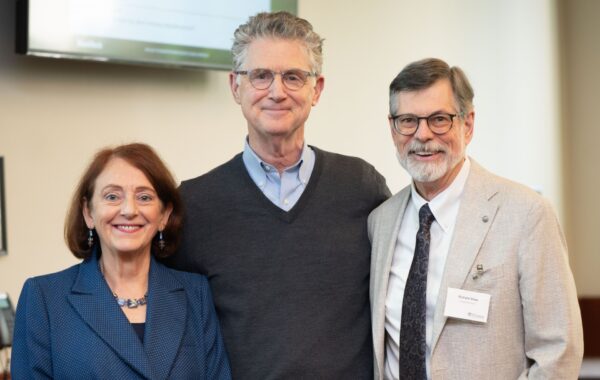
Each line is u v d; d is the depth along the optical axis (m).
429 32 5.26
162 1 3.97
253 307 2.40
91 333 2.18
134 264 2.32
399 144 2.34
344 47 4.86
